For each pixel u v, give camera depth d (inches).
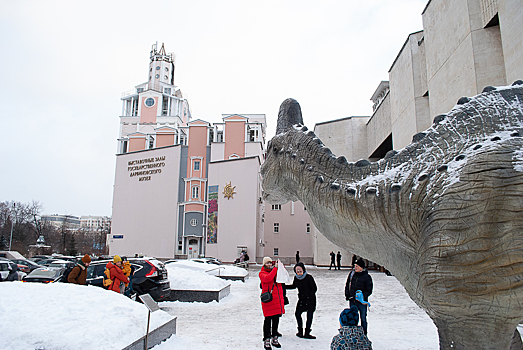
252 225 1279.5
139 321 191.9
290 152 144.6
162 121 2608.3
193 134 1498.5
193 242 1393.9
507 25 408.2
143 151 1526.8
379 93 1230.9
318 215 130.1
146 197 1472.7
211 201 1354.6
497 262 81.5
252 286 601.0
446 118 113.4
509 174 84.5
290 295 494.3
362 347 124.3
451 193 89.6
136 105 2878.9
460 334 88.4
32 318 161.6
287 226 1684.3
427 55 661.9
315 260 1305.4
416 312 350.6
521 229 81.0
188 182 1429.6
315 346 222.1
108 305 195.5
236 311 354.0
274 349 215.0
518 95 105.7
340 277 801.6
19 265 887.7
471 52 494.3
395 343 225.8
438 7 608.4
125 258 333.1
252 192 1301.7
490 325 85.3
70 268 282.0
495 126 99.0
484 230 83.1
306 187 133.5
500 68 474.0
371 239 116.3
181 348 207.0
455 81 545.0
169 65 3348.9
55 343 146.6
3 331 147.7
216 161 1379.2
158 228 1422.2
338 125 1298.0
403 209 103.8
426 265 91.1
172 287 417.1
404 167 110.2
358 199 114.0
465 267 84.4
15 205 2439.7
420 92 745.6
